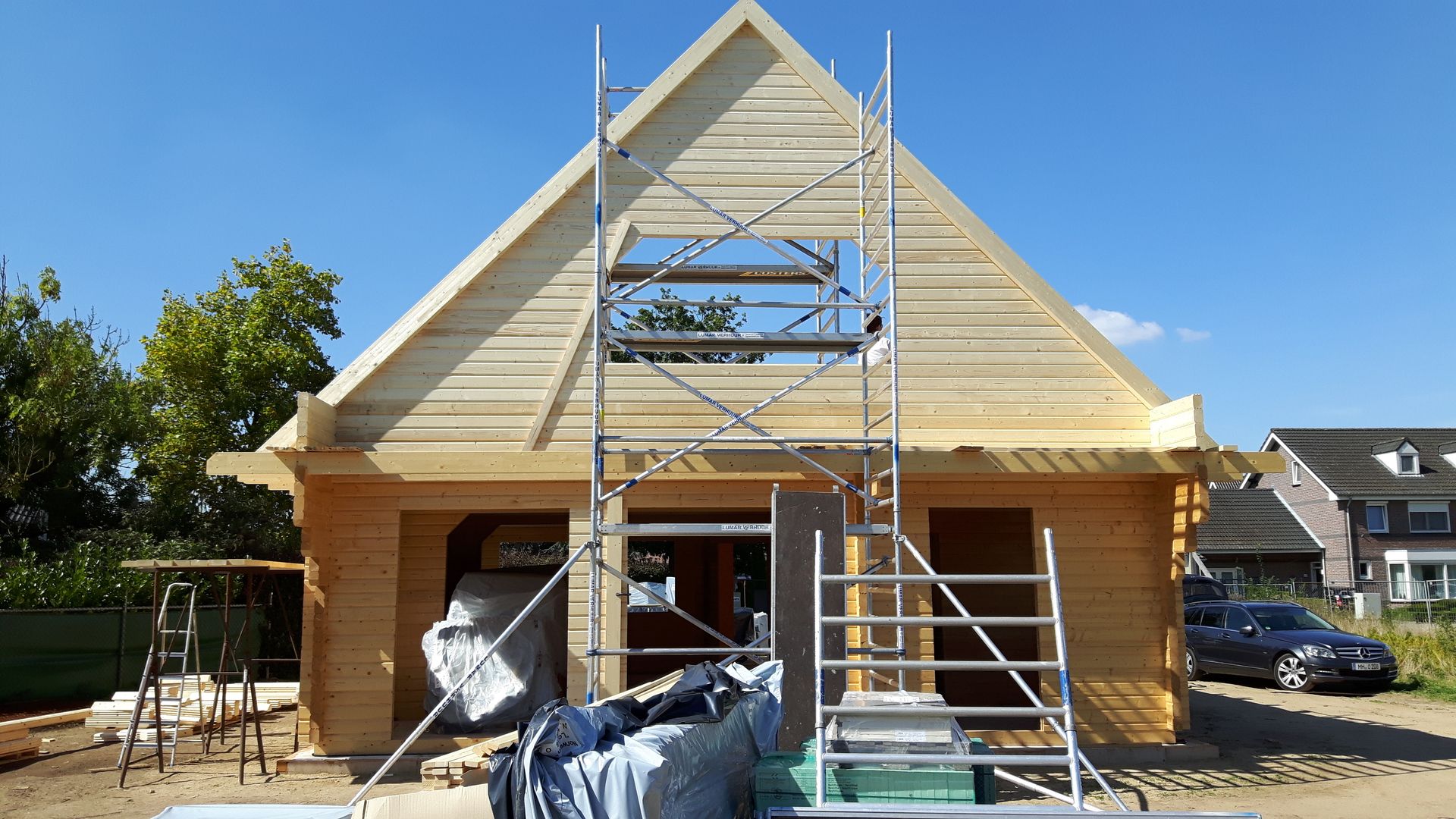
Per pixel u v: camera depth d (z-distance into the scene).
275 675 19.42
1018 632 14.36
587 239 10.55
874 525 8.29
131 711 12.72
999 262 10.64
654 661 15.60
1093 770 6.63
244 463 9.38
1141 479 10.52
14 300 23.75
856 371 10.48
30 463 22.39
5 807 8.93
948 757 4.91
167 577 19.66
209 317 24.64
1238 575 37.66
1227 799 8.72
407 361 10.27
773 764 5.62
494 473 9.68
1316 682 16.08
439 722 10.49
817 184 9.11
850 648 7.96
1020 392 10.51
